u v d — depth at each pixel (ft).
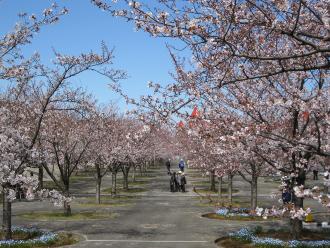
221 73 29.89
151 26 24.64
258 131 30.27
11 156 43.45
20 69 48.11
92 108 63.98
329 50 20.83
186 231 61.98
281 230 59.31
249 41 27.68
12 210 84.99
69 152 82.02
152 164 274.98
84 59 58.70
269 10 25.93
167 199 108.99
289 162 46.26
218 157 72.43
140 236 57.98
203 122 33.58
